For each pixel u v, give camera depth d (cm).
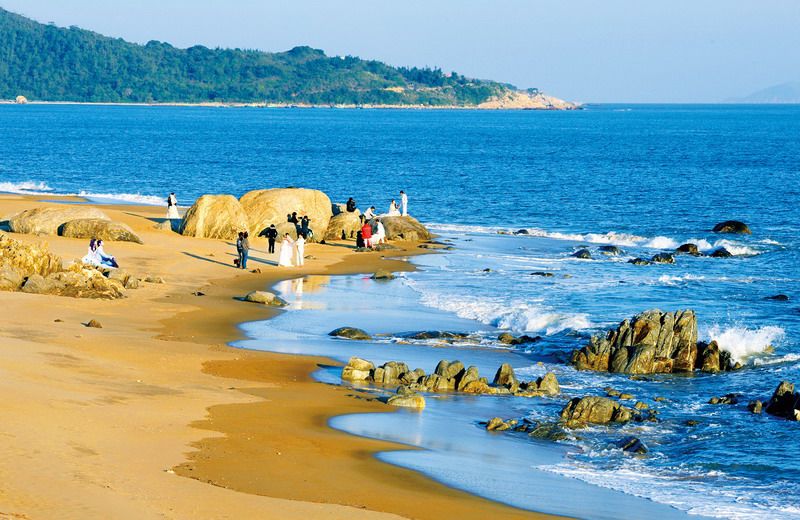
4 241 4588
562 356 3838
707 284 5553
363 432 2647
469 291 5175
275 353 3644
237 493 1944
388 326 4294
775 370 3669
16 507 1661
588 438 2764
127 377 2955
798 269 6216
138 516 1694
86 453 2066
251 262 5925
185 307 4438
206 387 2973
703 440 2759
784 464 2538
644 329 3769
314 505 1923
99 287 4538
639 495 2258
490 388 3275
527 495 2181
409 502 2031
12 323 3631
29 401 2409
